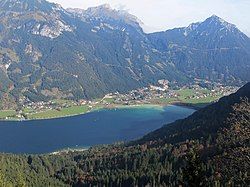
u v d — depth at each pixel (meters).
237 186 135.50
